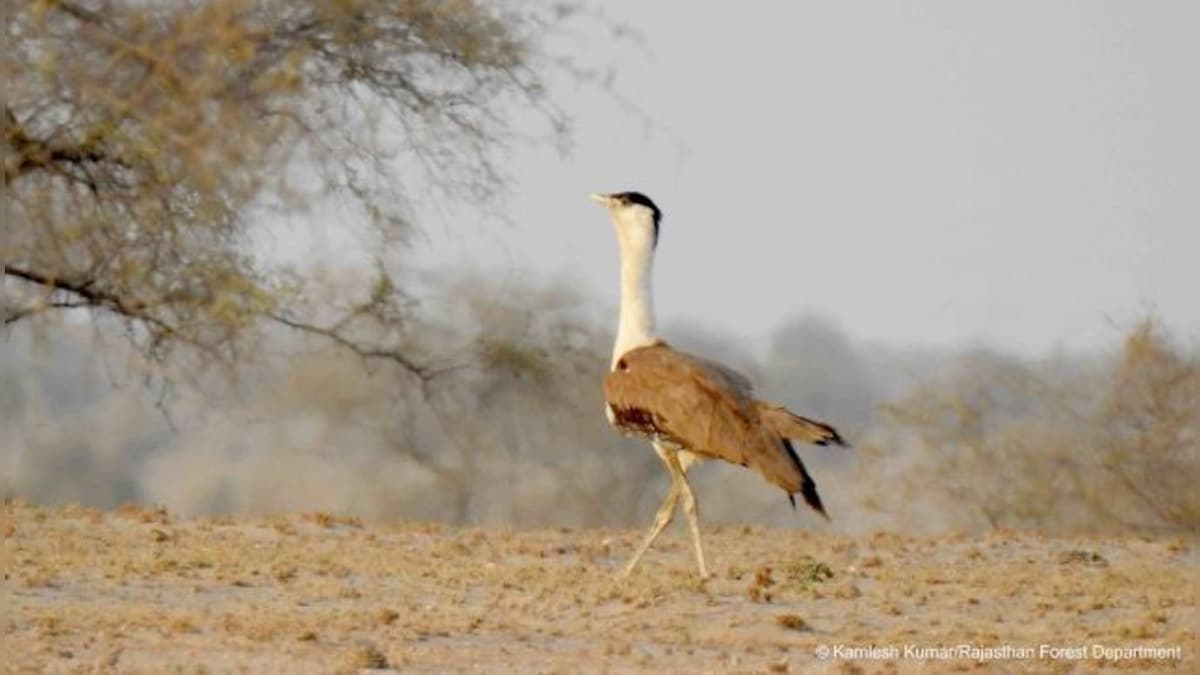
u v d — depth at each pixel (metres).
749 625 35.59
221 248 45.81
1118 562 44.97
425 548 43.62
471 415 76.06
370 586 38.72
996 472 64.06
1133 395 63.22
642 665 32.38
